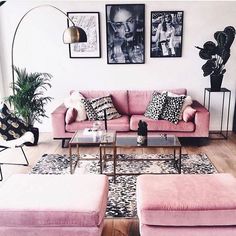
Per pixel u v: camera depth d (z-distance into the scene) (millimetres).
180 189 2078
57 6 4539
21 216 1881
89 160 3721
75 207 1893
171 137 3453
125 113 4613
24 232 1939
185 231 1921
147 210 1883
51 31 4645
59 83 4859
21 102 4156
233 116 4898
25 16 4598
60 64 4777
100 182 2242
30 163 3672
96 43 4652
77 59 4742
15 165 3613
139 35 4594
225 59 4301
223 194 1995
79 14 4539
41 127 5082
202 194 2000
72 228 1915
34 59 4781
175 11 4480
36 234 1938
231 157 3805
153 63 4719
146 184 2178
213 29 4547
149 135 3586
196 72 4734
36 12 4578
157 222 1899
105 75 4801
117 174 3225
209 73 4398
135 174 3229
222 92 4758
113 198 2787
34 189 2125
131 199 2768
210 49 4309
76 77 4824
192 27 4547
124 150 4121
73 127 4109
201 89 4805
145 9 4504
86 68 4777
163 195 1997
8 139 3596
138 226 2373
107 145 3107
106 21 4551
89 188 2139
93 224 1882
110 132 3566
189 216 1868
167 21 4523
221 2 4438
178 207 1873
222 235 1921
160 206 1885
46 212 1871
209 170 3391
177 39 4590
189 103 4281
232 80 4754
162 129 4090
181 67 4723
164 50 4645
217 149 4121
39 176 2357
